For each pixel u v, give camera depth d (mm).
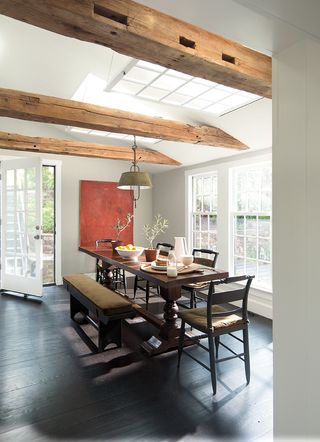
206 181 4902
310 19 1021
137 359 2631
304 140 1171
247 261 4082
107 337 2793
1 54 3320
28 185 4578
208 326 2146
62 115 2803
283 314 1269
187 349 2824
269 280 3744
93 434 1734
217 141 3584
